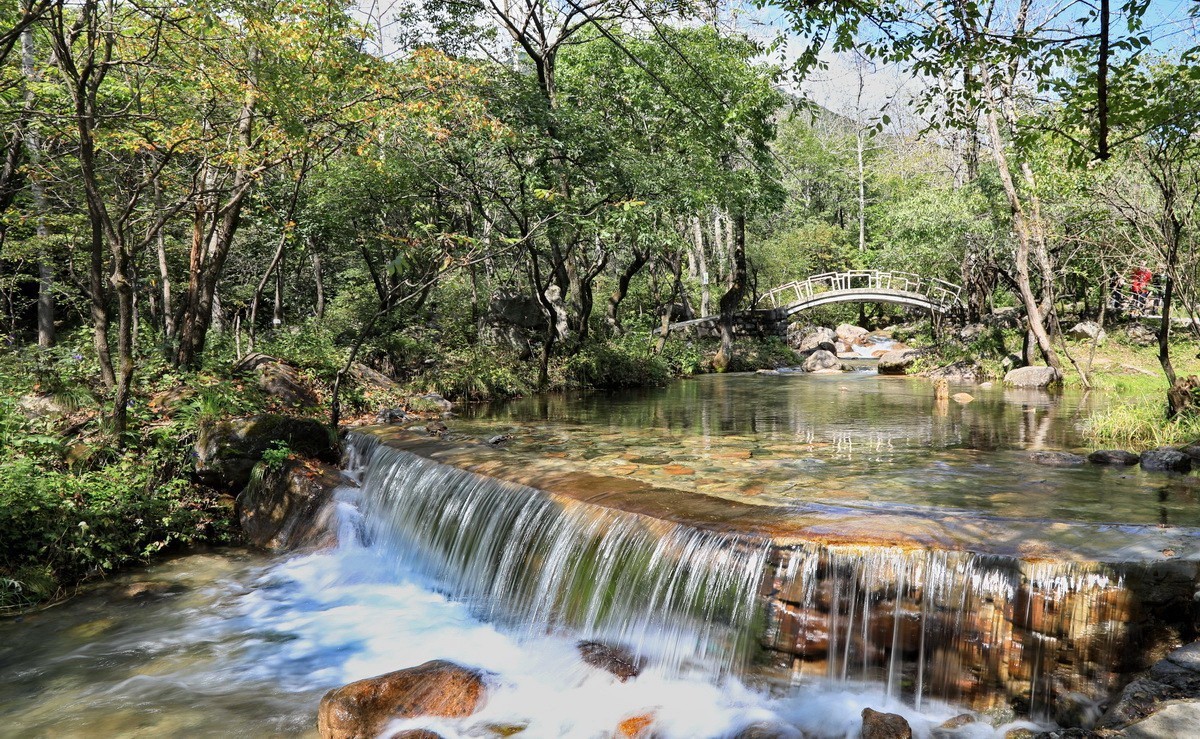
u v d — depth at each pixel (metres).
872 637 4.55
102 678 5.46
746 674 4.80
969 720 4.21
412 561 7.54
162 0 9.09
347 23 9.75
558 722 4.67
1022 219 18.42
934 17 5.80
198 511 8.29
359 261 24.22
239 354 12.55
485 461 7.82
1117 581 4.15
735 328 31.75
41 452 7.89
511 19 16.73
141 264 16.83
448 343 17.45
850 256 44.44
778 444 9.77
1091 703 4.07
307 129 10.35
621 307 28.89
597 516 5.81
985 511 5.86
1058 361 18.62
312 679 5.46
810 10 5.91
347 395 12.33
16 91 10.00
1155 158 9.73
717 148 18.58
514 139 13.85
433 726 4.61
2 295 17.89
